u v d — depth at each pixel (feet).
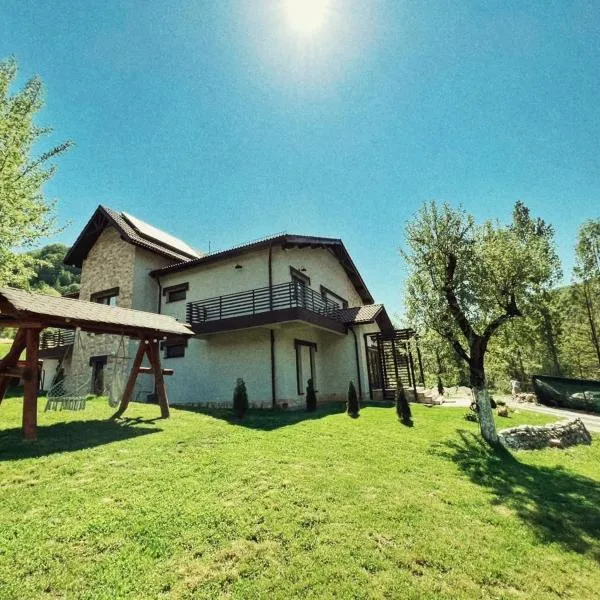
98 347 59.47
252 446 25.21
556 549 15.37
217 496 16.81
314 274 64.23
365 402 57.47
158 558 12.19
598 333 94.27
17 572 11.14
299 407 51.34
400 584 11.75
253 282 54.34
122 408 33.88
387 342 74.84
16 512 14.49
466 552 14.20
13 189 26.17
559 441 37.22
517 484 23.40
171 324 36.40
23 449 21.56
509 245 35.27
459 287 37.83
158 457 21.54
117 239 64.95
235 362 52.34
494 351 40.75
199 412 38.58
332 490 18.53
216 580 11.31
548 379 68.23
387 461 24.80
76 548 12.43
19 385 50.60
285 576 11.68
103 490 16.70
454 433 35.40
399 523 15.85
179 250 72.43
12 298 23.67
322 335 64.44
